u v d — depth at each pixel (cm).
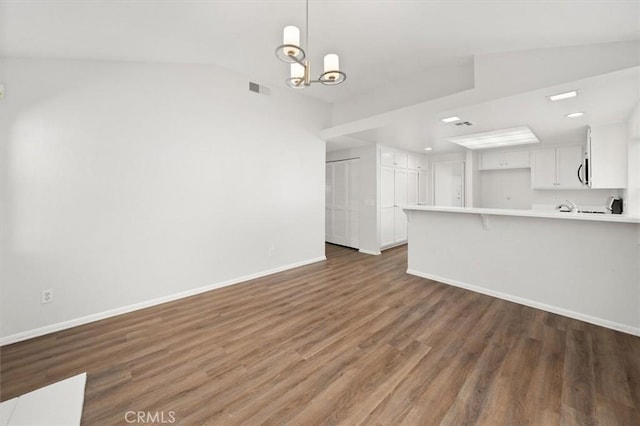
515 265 296
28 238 226
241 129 361
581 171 460
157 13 202
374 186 529
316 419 142
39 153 229
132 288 279
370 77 360
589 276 249
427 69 333
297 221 436
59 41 211
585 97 261
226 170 348
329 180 628
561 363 186
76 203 247
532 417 142
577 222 255
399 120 350
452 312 269
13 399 154
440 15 213
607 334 226
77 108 245
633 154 316
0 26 181
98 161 257
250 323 248
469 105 288
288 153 418
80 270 250
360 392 161
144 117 283
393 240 588
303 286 347
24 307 225
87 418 143
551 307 270
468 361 189
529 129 387
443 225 361
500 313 266
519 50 259
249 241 375
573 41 227
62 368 184
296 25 234
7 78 215
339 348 206
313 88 405
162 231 297
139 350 205
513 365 184
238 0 197
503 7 193
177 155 306
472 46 265
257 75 364
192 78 315
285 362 190
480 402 152
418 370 180
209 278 335
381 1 202
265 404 152
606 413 143
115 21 200
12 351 205
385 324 244
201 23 225
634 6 168
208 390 163
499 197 597
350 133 420
